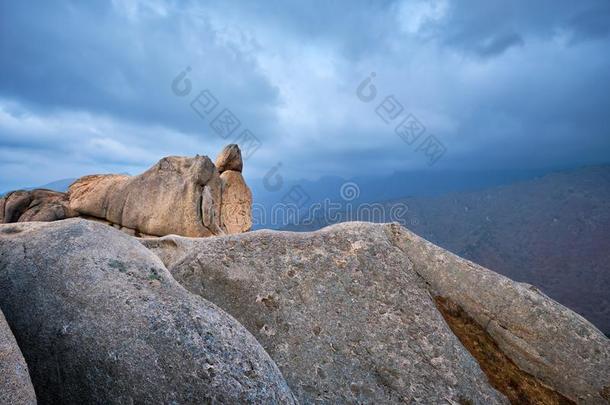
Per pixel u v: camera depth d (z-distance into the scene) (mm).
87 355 2889
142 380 2764
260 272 5145
